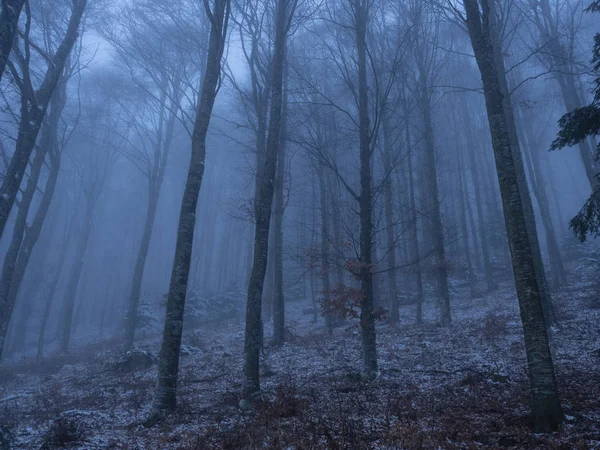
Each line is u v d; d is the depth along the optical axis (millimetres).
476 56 8289
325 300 11148
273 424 7250
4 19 7875
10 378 18922
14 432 7859
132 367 16734
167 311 9320
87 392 13008
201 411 8789
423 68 20641
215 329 28609
